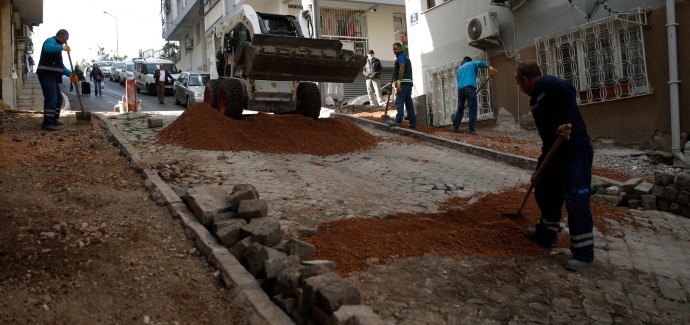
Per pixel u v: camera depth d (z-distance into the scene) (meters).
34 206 4.76
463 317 3.55
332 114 13.87
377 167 8.13
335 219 5.29
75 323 3.11
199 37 37.25
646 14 9.32
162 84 24.03
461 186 7.17
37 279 3.53
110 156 7.06
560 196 4.75
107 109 20.97
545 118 4.76
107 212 4.81
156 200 5.23
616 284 4.20
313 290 3.13
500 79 12.61
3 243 3.95
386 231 4.91
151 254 4.07
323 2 23.16
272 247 4.05
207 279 3.78
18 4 22.70
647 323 3.63
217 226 4.34
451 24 13.97
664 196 6.45
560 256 4.69
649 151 9.44
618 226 5.81
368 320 2.91
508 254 4.63
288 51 8.98
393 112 14.81
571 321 3.59
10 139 7.83
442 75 14.41
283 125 9.54
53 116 8.91
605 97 10.09
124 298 3.43
